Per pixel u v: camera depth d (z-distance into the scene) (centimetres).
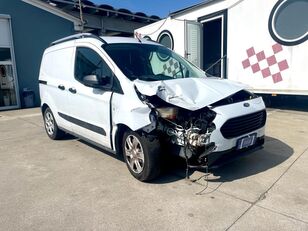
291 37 782
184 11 1092
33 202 370
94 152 555
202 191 380
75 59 535
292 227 299
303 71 772
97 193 386
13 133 753
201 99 389
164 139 399
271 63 834
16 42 1316
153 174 400
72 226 315
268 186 388
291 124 712
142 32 1283
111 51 473
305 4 746
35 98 1386
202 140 369
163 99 380
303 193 366
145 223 315
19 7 1307
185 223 312
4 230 312
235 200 354
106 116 444
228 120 377
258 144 438
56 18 1427
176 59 538
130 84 413
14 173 469
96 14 1700
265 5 827
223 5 953
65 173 459
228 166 455
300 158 481
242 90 446
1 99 1300
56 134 639
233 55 936
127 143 425
